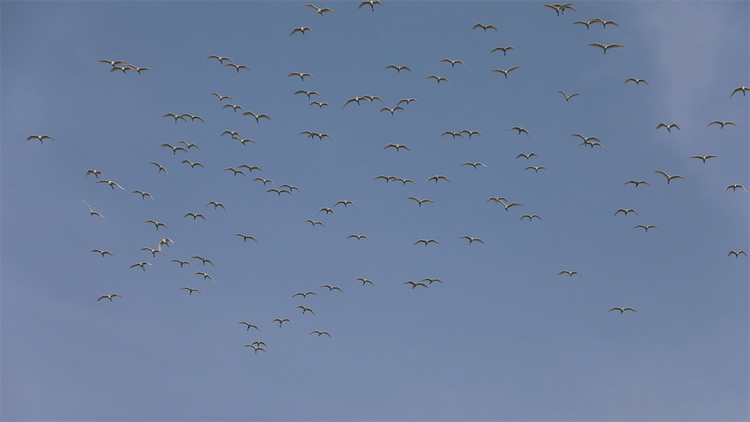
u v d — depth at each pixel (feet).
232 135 407.64
